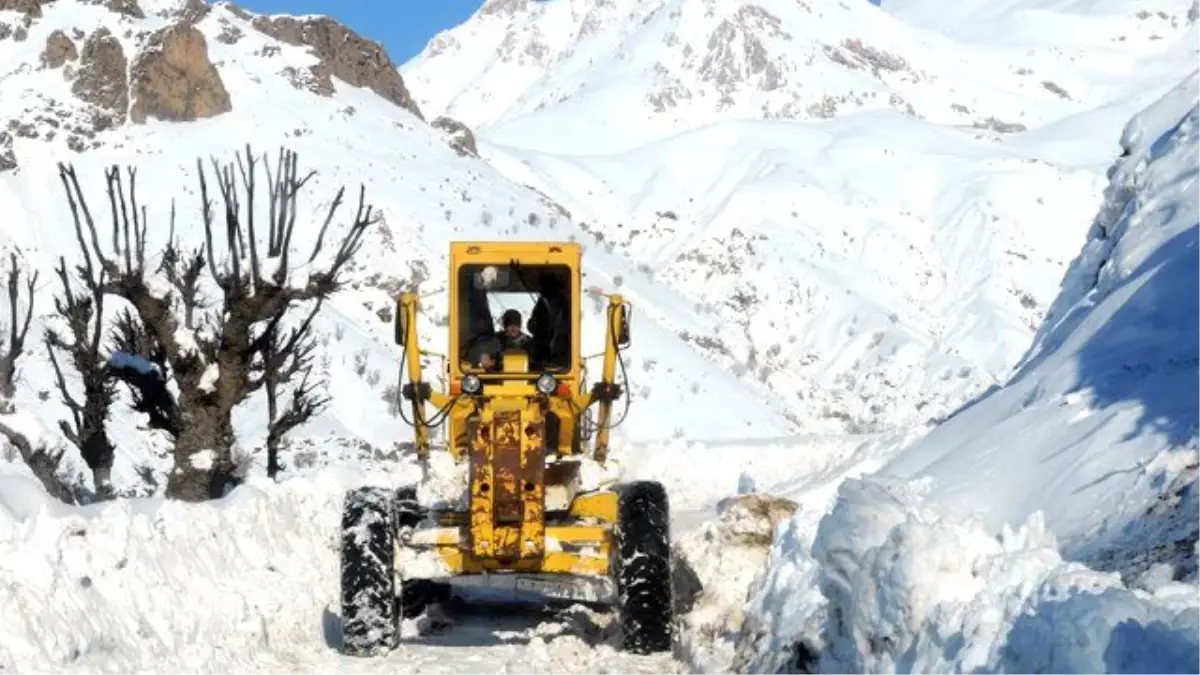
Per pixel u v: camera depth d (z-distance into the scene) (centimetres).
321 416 4181
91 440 1628
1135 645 502
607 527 983
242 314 1546
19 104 7169
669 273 12531
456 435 1034
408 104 10100
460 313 1034
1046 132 16525
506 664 923
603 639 1041
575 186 15075
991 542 677
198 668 858
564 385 1034
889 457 1609
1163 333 1002
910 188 14438
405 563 973
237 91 8244
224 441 1565
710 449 2084
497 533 955
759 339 11512
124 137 7256
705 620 964
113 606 862
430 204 7612
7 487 920
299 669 917
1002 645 568
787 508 1092
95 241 1570
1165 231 1221
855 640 692
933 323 11956
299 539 1202
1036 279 12394
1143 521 771
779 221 13588
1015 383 1208
